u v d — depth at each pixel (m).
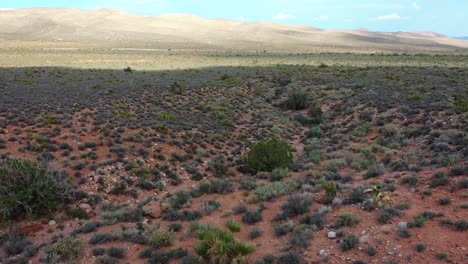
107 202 14.74
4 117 23.25
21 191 13.05
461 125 22.77
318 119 32.94
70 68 62.75
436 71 52.03
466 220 9.73
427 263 8.29
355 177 15.98
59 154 18.11
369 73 54.09
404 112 28.64
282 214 12.08
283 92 45.28
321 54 117.44
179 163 19.62
